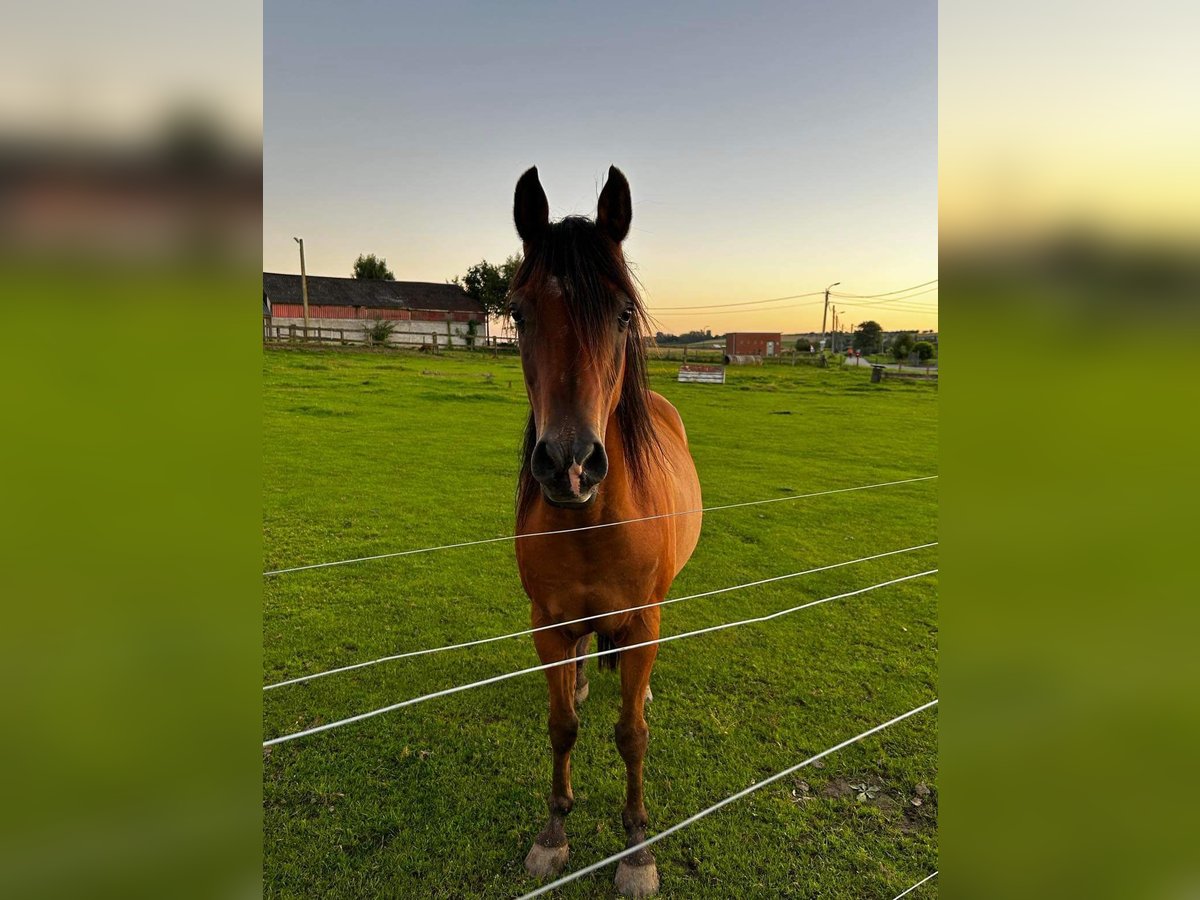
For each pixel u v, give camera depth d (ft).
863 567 17.21
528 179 6.14
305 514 20.03
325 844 7.47
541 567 6.62
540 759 9.00
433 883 7.02
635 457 6.68
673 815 7.99
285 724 9.59
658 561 6.86
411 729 9.58
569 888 7.04
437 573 15.69
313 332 100.48
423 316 117.60
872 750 9.27
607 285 5.71
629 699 7.04
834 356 116.78
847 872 7.25
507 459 28.68
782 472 29.60
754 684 11.02
